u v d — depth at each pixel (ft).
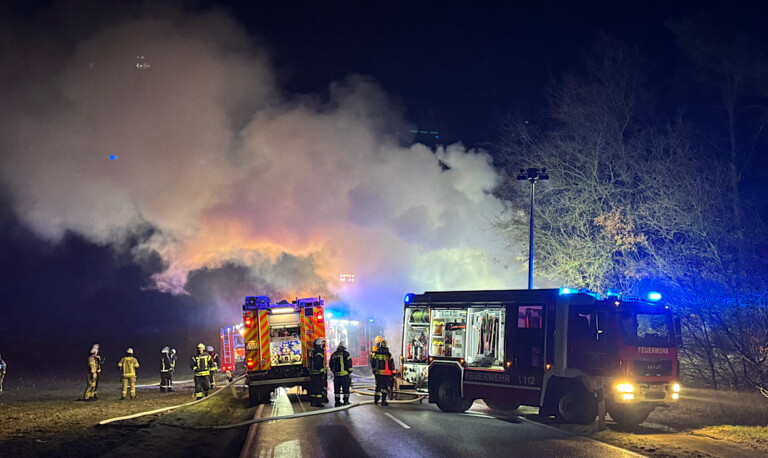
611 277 80.02
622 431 42.88
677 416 49.11
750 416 46.96
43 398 67.97
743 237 73.36
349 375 55.52
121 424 45.83
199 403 60.80
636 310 45.21
